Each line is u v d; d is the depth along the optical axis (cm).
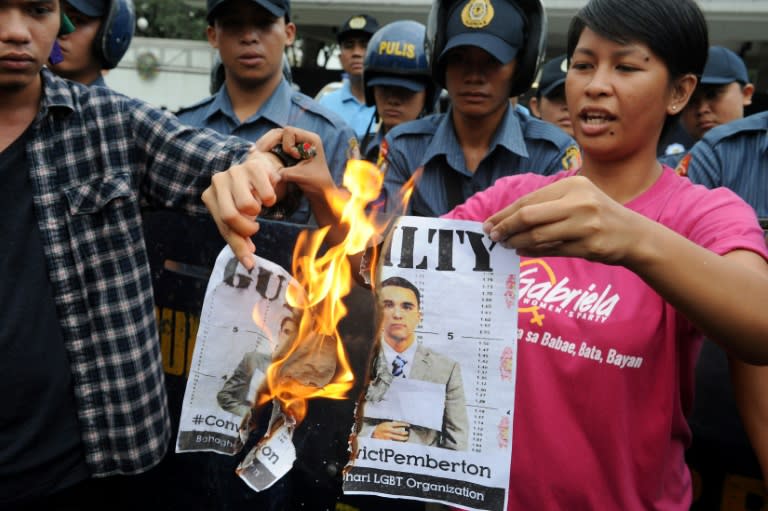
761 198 276
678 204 127
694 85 132
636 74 125
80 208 160
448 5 244
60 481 163
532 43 239
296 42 2102
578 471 123
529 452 126
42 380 158
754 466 150
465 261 109
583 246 95
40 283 159
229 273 124
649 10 123
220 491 183
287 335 127
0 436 157
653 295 121
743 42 1611
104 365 163
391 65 334
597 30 126
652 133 130
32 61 153
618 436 121
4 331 155
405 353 111
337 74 1391
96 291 162
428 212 255
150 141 167
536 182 146
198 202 165
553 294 128
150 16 2203
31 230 159
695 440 157
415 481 110
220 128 304
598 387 121
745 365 127
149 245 193
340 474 167
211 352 123
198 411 123
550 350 125
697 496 158
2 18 149
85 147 164
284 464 125
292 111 302
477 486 108
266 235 165
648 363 120
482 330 108
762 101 768
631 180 132
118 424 165
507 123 251
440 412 109
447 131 257
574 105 132
